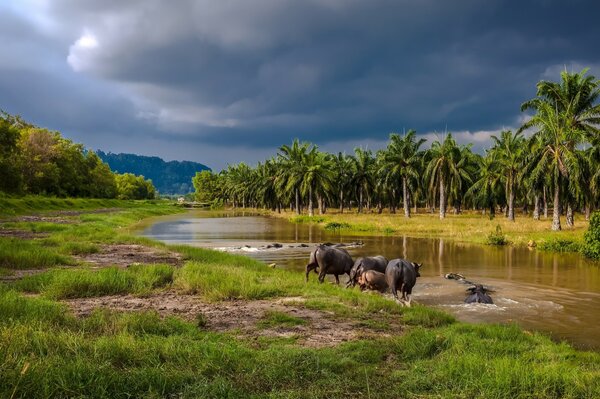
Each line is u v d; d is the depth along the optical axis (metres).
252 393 5.48
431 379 6.05
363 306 11.09
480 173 70.00
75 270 13.94
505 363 6.55
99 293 11.66
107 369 5.61
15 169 61.16
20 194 65.94
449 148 56.69
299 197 81.12
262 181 99.62
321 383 5.88
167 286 12.80
